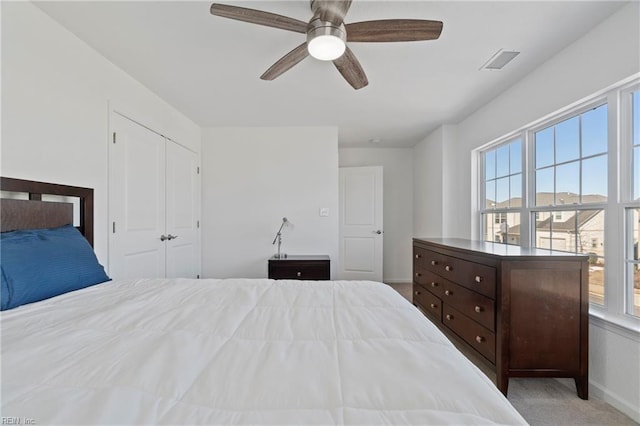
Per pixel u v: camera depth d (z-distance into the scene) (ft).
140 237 8.25
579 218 6.53
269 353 2.60
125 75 7.57
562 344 5.63
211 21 5.58
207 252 12.25
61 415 1.73
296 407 1.89
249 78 7.91
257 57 6.86
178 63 7.12
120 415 1.75
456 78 7.84
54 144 5.59
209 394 1.99
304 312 3.76
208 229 12.27
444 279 8.12
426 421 1.78
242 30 5.84
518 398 5.65
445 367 2.38
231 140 12.25
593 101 6.12
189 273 11.27
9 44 4.82
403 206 16.17
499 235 9.63
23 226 4.91
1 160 4.71
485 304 6.18
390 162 16.21
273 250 12.19
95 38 6.11
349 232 15.08
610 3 5.09
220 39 6.15
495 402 1.97
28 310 3.63
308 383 2.14
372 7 5.17
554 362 5.62
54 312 3.57
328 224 12.16
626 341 5.16
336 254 12.17
